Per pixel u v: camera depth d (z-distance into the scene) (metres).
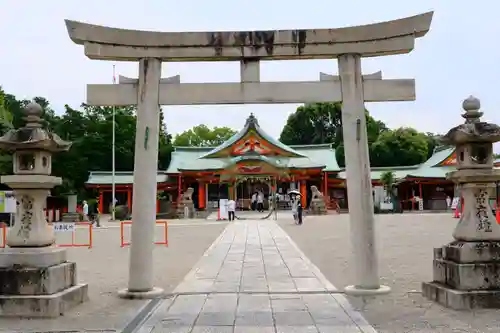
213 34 9.54
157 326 7.12
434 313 7.59
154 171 9.41
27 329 6.99
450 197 53.34
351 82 9.49
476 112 8.76
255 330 6.84
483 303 7.68
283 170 47.25
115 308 8.29
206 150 59.88
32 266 8.03
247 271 12.48
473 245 8.13
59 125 64.06
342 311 7.89
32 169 8.52
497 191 32.88
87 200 55.53
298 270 12.55
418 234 22.69
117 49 9.48
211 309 8.16
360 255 9.24
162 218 44.69
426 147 71.56
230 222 34.44
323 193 53.66
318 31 9.54
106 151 64.69
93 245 20.66
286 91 9.55
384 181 51.56
